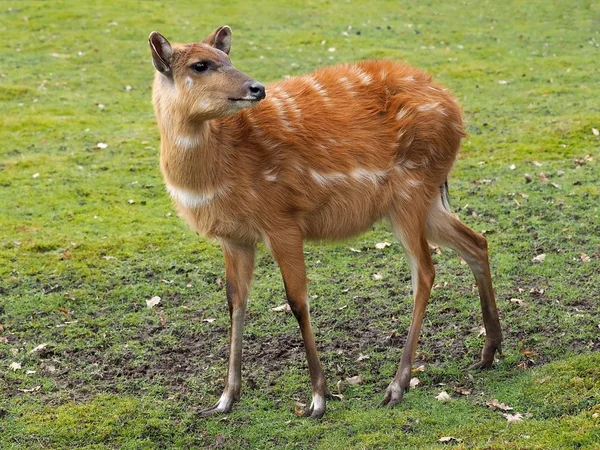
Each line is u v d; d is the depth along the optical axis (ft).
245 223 28.17
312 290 38.60
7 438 27.96
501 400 28.37
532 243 41.98
